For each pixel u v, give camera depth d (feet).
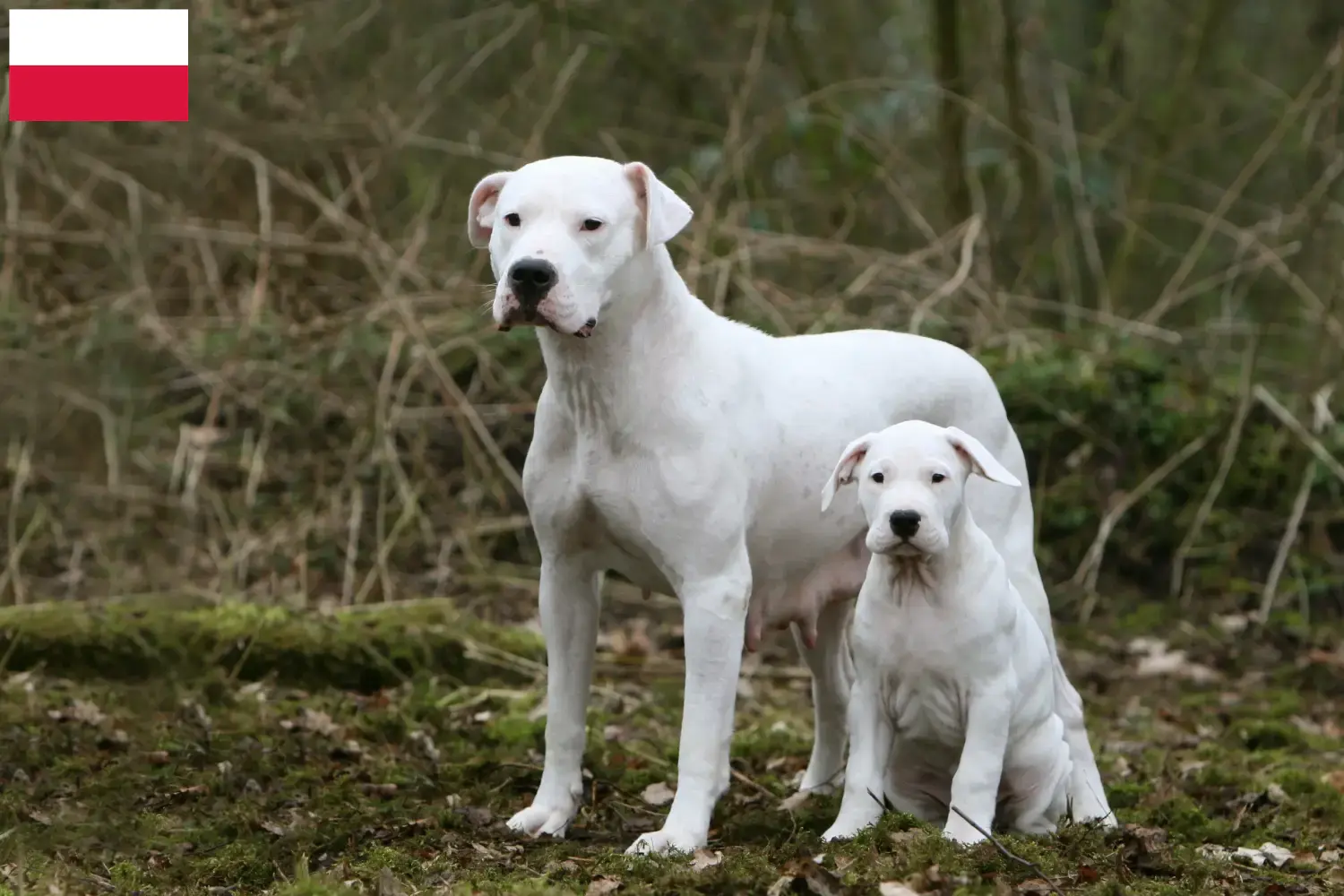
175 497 44.37
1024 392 46.52
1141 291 59.52
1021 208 55.88
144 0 48.29
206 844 22.75
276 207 50.03
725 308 48.21
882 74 61.52
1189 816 25.62
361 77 51.85
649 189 21.02
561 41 55.06
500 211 21.20
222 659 34.63
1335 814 26.53
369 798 25.34
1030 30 59.82
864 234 55.88
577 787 23.59
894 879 19.33
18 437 45.55
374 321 46.52
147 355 47.14
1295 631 42.32
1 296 46.73
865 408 23.66
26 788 25.21
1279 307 56.90
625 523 22.04
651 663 38.68
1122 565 45.93
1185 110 57.31
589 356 21.56
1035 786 22.35
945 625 21.17
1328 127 54.95
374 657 35.12
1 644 33.99
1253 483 46.73
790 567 23.56
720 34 57.47
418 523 44.70
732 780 27.04
